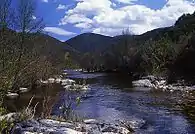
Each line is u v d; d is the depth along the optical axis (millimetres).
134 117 18125
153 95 28938
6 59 17812
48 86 33656
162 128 15227
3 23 25109
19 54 26500
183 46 48375
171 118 17656
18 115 13125
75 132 11727
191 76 40531
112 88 36500
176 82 39344
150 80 43406
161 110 20453
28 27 31484
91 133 12727
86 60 112125
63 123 13344
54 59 47781
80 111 19906
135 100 25703
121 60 82688
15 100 23047
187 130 14758
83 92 31375
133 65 67125
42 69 38594
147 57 55469
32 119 13148
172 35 77750
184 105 22203
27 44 32188
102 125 14688
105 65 96688
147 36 109500
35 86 34156
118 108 21578
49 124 12617
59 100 23734
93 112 19734
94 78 55812
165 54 49500
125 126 15211
